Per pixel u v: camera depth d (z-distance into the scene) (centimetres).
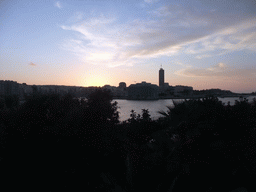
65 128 568
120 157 575
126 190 427
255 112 561
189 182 475
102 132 604
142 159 518
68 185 502
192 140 523
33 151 536
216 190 448
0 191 495
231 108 570
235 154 487
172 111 597
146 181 459
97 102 797
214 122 546
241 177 479
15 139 543
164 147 510
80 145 558
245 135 512
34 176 526
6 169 525
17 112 602
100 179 495
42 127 575
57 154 541
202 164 497
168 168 465
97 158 555
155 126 656
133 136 647
